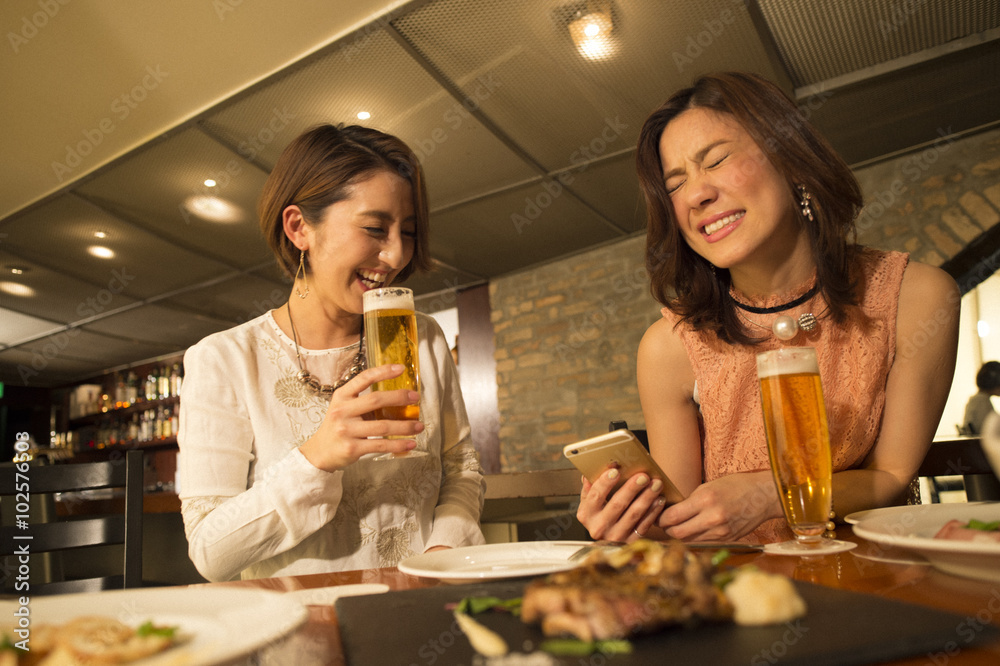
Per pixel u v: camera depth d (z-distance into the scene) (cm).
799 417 74
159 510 338
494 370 555
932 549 50
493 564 79
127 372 780
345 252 117
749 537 107
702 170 115
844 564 65
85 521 130
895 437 117
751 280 126
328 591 69
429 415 133
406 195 121
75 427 838
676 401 142
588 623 40
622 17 259
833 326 121
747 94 113
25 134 318
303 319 129
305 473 97
